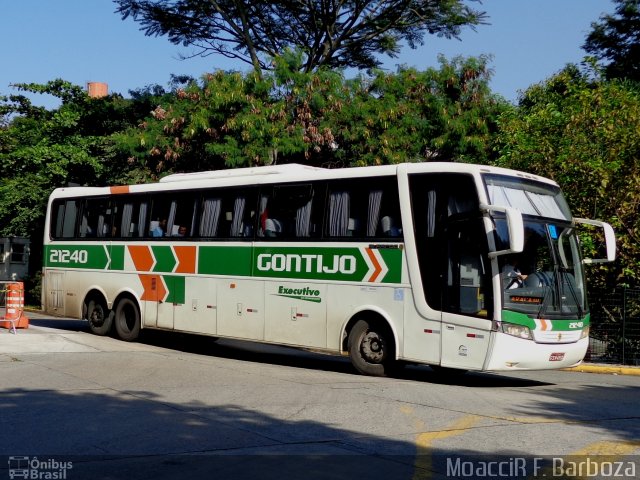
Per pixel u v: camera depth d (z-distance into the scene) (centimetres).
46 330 1989
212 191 1720
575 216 1870
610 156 1839
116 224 1933
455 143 2527
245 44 3039
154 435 822
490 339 1263
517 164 1956
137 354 1578
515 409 1070
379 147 2553
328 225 1492
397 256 1386
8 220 3756
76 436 811
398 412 1001
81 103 3759
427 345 1336
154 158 2841
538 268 1322
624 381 1560
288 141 2527
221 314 1661
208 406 1002
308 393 1141
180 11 2969
